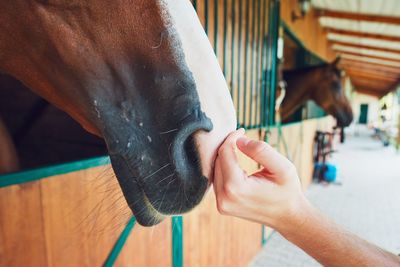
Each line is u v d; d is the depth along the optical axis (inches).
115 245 45.5
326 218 23.4
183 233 64.2
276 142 114.0
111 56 23.5
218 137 22.2
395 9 164.6
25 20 25.2
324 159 205.6
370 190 185.9
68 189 38.1
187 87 22.2
